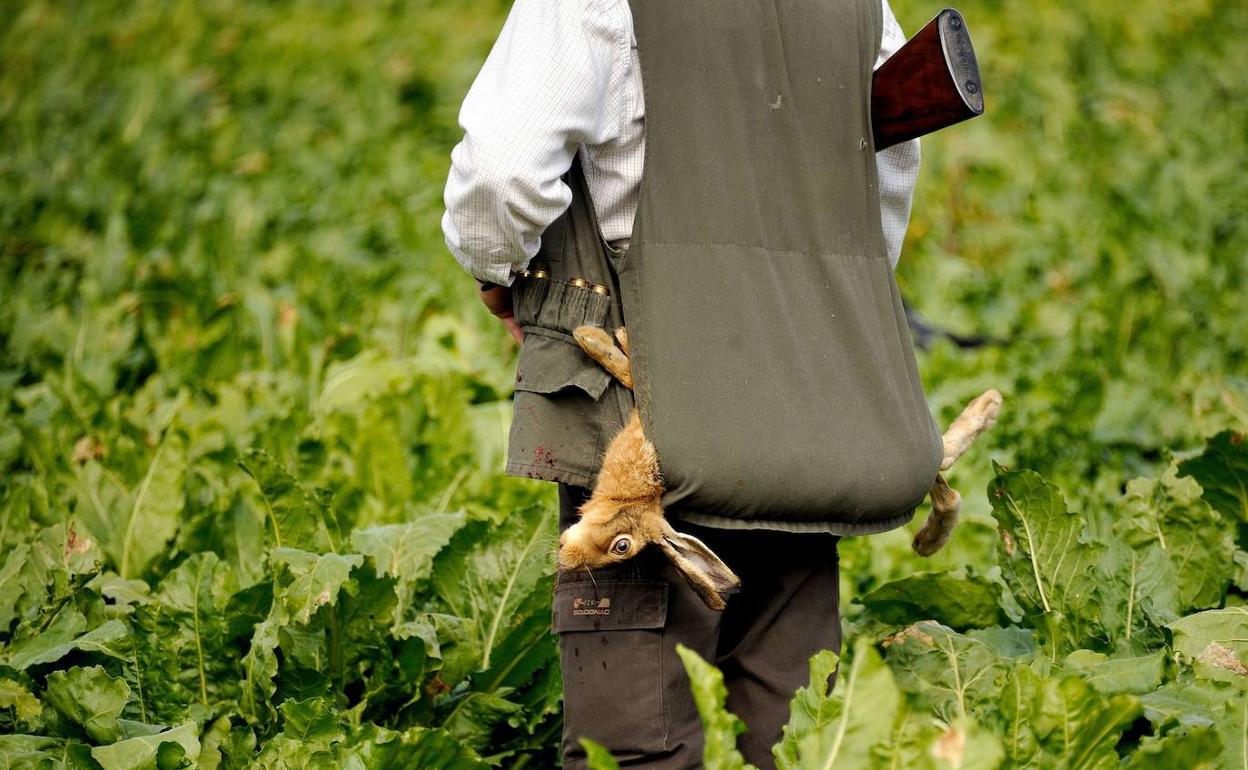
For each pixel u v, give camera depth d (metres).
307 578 10.20
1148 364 18.05
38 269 24.22
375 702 10.45
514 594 10.98
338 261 23.72
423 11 40.50
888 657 9.90
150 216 25.77
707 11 8.04
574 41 7.77
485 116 7.72
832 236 8.28
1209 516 10.89
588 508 7.97
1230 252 22.77
